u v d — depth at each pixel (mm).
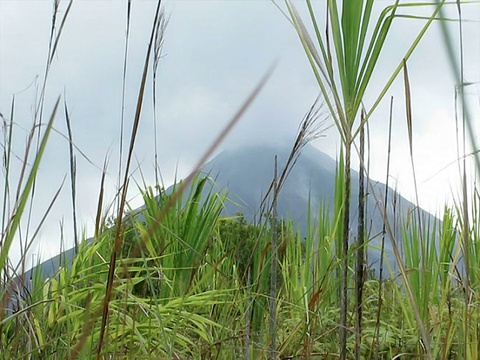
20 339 1675
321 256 2857
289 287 3143
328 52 1316
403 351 2418
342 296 1439
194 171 561
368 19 1338
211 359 2135
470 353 1760
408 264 2686
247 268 1993
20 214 876
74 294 1883
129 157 1048
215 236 3309
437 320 2346
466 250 1020
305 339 2062
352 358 2393
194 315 1964
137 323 1885
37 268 2066
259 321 2453
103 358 1585
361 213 1479
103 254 2469
